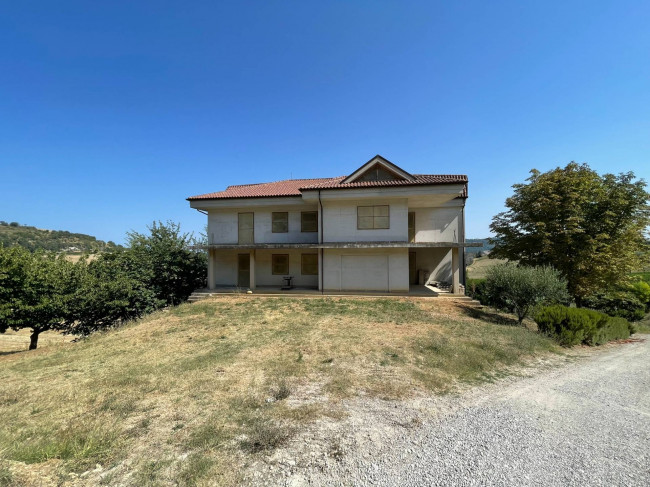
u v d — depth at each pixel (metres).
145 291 18.06
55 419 5.08
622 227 17.31
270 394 5.89
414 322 11.93
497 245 20.64
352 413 5.14
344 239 17.22
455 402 5.64
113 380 6.80
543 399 5.85
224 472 3.60
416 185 15.83
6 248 16.39
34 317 15.95
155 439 4.36
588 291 17.53
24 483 3.39
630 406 5.58
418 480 3.47
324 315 13.09
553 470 3.64
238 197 18.84
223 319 12.95
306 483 3.44
